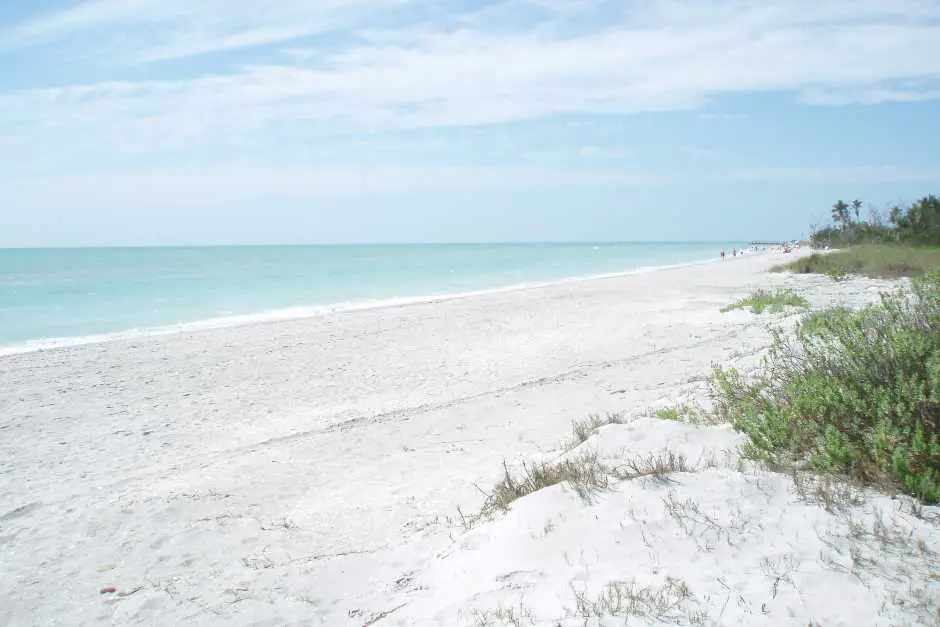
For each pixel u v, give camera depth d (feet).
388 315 77.51
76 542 19.06
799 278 104.17
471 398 35.99
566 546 12.94
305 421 33.83
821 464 13.99
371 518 19.26
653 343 48.65
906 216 135.33
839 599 9.55
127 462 28.45
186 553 17.85
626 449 18.24
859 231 149.07
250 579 15.70
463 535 15.76
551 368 42.91
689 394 26.89
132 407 38.55
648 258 281.74
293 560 16.70
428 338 59.26
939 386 13.94
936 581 9.58
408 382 41.93
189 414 36.68
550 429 27.30
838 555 10.69
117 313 87.10
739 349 40.52
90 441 31.99
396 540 17.12
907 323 19.24
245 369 48.37
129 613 14.47
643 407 27.43
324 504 21.11
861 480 13.19
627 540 12.55
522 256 319.27
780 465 14.65
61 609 14.97
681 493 13.91
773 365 23.35
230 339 61.93
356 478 23.76
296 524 19.52
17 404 39.68
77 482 25.77
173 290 120.78
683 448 17.44
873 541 10.91
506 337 57.93
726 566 10.98
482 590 12.25
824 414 15.65
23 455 29.86
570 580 11.68
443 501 19.77
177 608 14.51
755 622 9.34
